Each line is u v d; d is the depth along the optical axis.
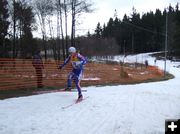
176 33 105.75
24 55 41.44
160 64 85.50
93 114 9.66
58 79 18.67
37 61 15.98
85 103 11.45
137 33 138.00
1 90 14.33
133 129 7.95
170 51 110.00
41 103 11.30
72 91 14.74
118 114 9.74
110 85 20.27
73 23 39.53
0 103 11.18
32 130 7.69
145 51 138.88
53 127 8.01
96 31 122.56
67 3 40.16
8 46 39.84
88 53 80.31
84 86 18.66
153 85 21.75
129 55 122.81
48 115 9.34
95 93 14.41
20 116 9.12
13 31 36.81
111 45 104.31
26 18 37.81
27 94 13.56
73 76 12.19
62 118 9.01
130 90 16.61
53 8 42.12
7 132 7.49
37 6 42.12
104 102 11.78
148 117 9.40
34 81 16.42
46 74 18.14
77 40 58.78
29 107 10.51
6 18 36.22
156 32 139.25
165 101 12.63
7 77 15.24
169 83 25.28
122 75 27.27
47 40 50.44
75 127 8.07
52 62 18.72
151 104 11.73
